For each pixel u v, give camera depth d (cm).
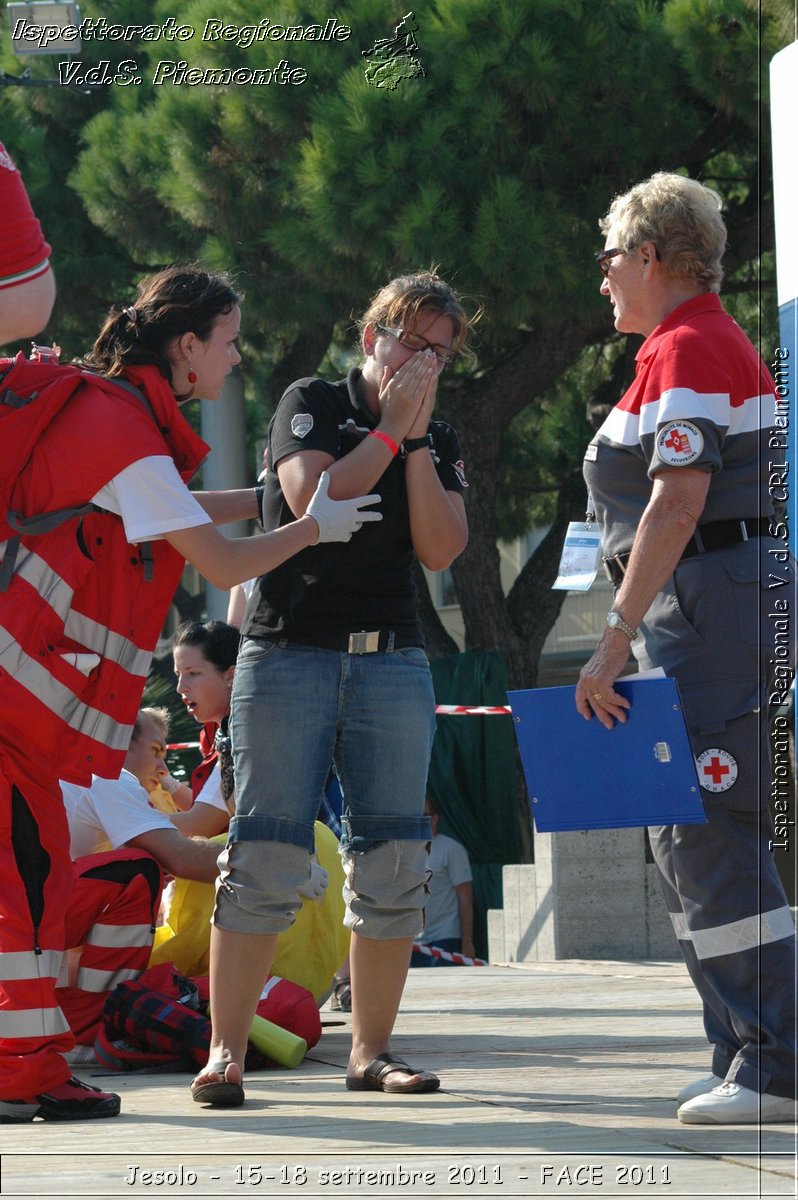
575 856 1633
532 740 612
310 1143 564
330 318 2264
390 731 689
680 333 615
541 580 2750
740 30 1923
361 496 667
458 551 712
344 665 687
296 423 687
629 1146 543
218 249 2236
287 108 2166
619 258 645
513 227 1969
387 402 676
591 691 600
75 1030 838
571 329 2478
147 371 651
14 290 632
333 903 920
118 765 647
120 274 2639
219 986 674
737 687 602
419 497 686
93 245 2658
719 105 2005
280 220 2234
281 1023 822
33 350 687
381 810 695
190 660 933
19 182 641
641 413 620
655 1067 767
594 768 603
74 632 630
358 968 711
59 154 2644
